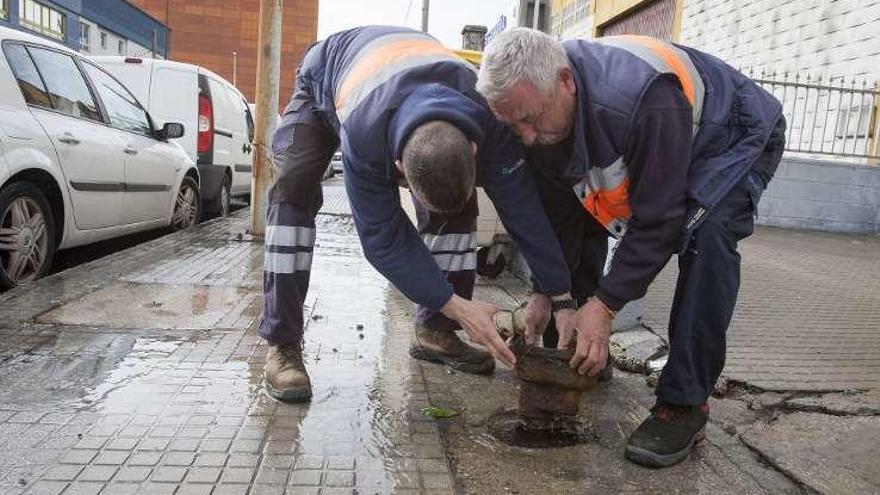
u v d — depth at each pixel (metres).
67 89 4.96
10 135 4.10
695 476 2.28
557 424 2.60
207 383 2.78
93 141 4.99
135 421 2.40
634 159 2.12
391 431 2.46
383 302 4.28
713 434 2.62
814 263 6.51
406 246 2.29
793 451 2.45
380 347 3.40
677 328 2.35
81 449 2.18
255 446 2.28
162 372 2.87
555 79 2.00
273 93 6.32
